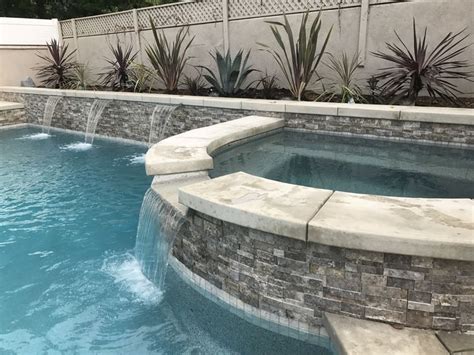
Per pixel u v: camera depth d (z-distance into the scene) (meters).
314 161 4.21
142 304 2.88
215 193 2.61
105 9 16.16
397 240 1.92
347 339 2.00
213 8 7.46
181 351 2.42
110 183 5.37
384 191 3.31
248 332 2.54
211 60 7.82
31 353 2.46
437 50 5.38
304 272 2.25
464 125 4.34
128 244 3.79
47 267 3.41
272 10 6.73
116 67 8.74
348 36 6.05
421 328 2.05
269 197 2.51
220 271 2.69
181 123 6.55
